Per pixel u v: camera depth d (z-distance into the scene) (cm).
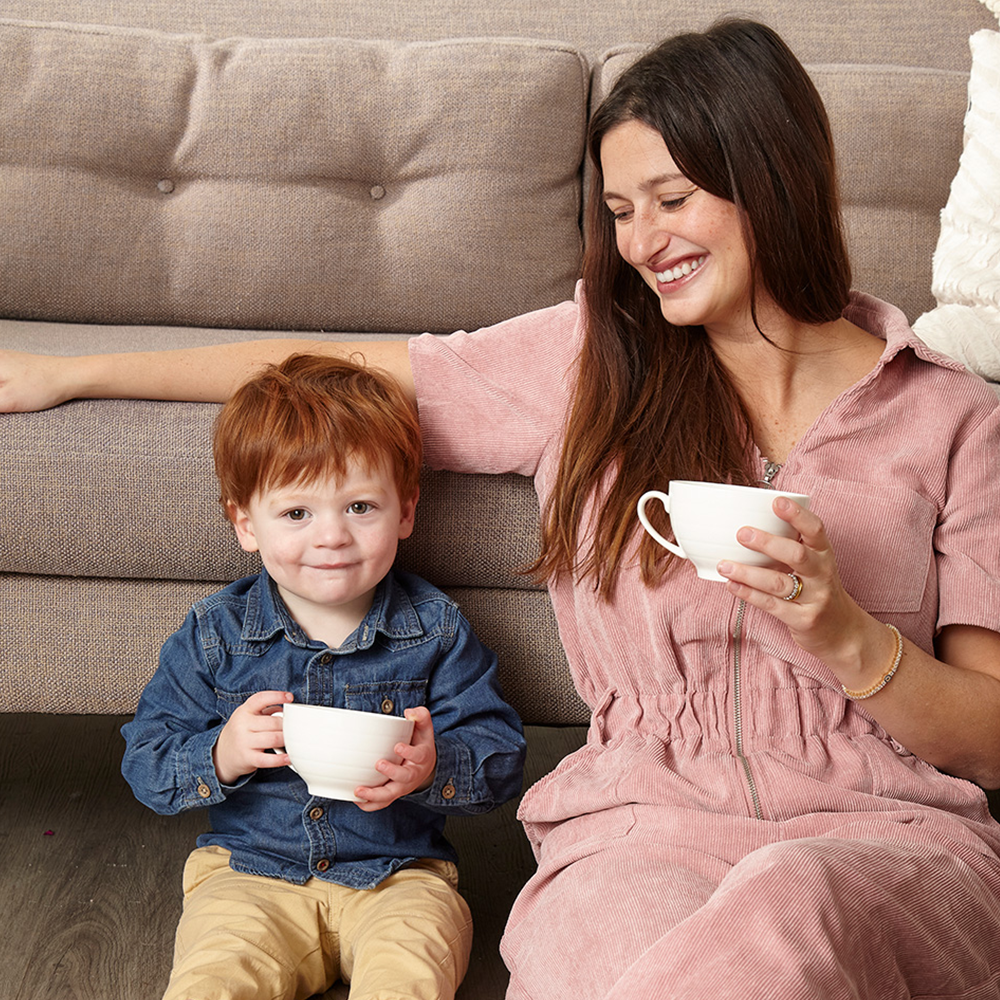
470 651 127
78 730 186
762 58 102
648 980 72
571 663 116
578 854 99
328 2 212
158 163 188
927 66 218
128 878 140
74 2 207
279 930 115
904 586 105
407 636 125
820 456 106
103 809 159
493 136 190
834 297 107
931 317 164
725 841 95
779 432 111
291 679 122
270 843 121
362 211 191
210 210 187
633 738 105
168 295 189
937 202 198
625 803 101
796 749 101
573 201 197
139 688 135
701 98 100
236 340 172
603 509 108
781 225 102
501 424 124
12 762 172
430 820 126
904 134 195
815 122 105
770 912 74
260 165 188
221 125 186
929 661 99
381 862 122
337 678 122
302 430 114
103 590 134
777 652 102
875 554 104
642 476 107
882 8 217
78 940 126
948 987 84
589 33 215
